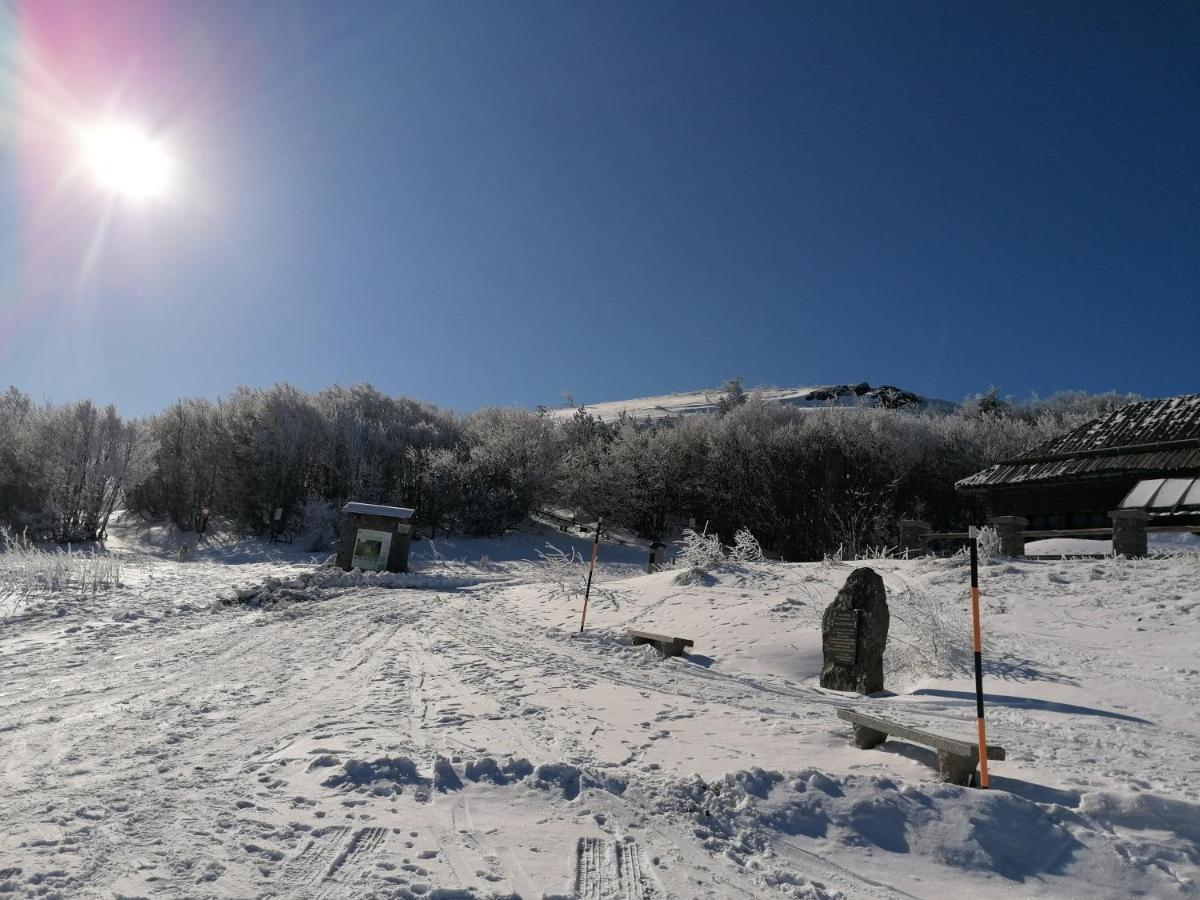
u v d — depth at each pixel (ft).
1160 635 35.37
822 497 131.75
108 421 120.26
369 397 168.04
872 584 32.12
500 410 169.89
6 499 120.78
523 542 135.23
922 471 142.10
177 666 32.48
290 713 23.85
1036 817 15.75
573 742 21.35
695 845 14.92
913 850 15.03
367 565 87.30
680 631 43.09
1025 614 41.24
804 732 22.99
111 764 18.31
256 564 99.04
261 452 128.67
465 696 27.27
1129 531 50.55
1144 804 16.08
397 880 12.51
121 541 124.26
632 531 158.20
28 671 30.53
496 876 12.97
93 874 12.25
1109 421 78.07
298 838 14.01
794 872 14.08
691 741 21.77
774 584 51.47
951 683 30.86
